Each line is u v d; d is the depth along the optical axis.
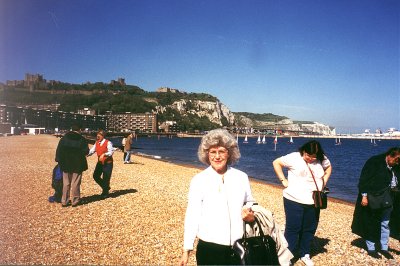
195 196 3.19
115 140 179.25
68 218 7.67
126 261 5.13
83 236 6.32
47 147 38.69
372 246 6.18
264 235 3.15
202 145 3.27
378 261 5.91
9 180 13.11
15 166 18.11
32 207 8.66
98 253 5.42
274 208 10.82
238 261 2.99
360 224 6.27
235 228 3.09
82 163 9.01
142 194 11.56
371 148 135.12
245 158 58.66
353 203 15.12
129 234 6.62
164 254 5.56
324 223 9.11
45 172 16.05
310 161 5.43
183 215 8.53
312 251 6.42
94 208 8.88
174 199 10.89
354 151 107.50
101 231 6.73
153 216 8.27
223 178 3.26
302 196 5.41
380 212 6.16
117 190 12.33
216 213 3.11
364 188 6.13
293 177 5.52
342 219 9.91
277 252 3.25
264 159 56.06
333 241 7.16
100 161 10.27
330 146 156.25
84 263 4.93
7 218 7.38
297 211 5.43
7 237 6.00
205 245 3.09
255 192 15.35
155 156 52.41
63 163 8.87
